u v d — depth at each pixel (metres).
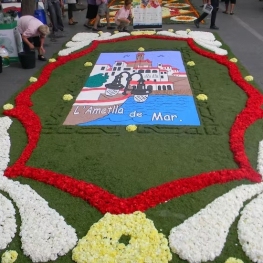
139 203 3.76
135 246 3.23
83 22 12.29
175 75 7.31
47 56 8.89
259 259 3.10
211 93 6.43
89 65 8.00
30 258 3.18
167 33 10.35
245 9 14.09
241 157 4.48
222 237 3.31
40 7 10.83
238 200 3.77
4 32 8.12
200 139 4.96
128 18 10.84
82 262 3.10
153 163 4.45
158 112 5.73
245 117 5.45
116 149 4.76
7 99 6.43
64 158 4.60
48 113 5.83
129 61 8.20
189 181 4.06
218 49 8.91
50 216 3.62
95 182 4.13
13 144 4.98
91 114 5.74
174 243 3.25
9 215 3.65
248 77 7.05
